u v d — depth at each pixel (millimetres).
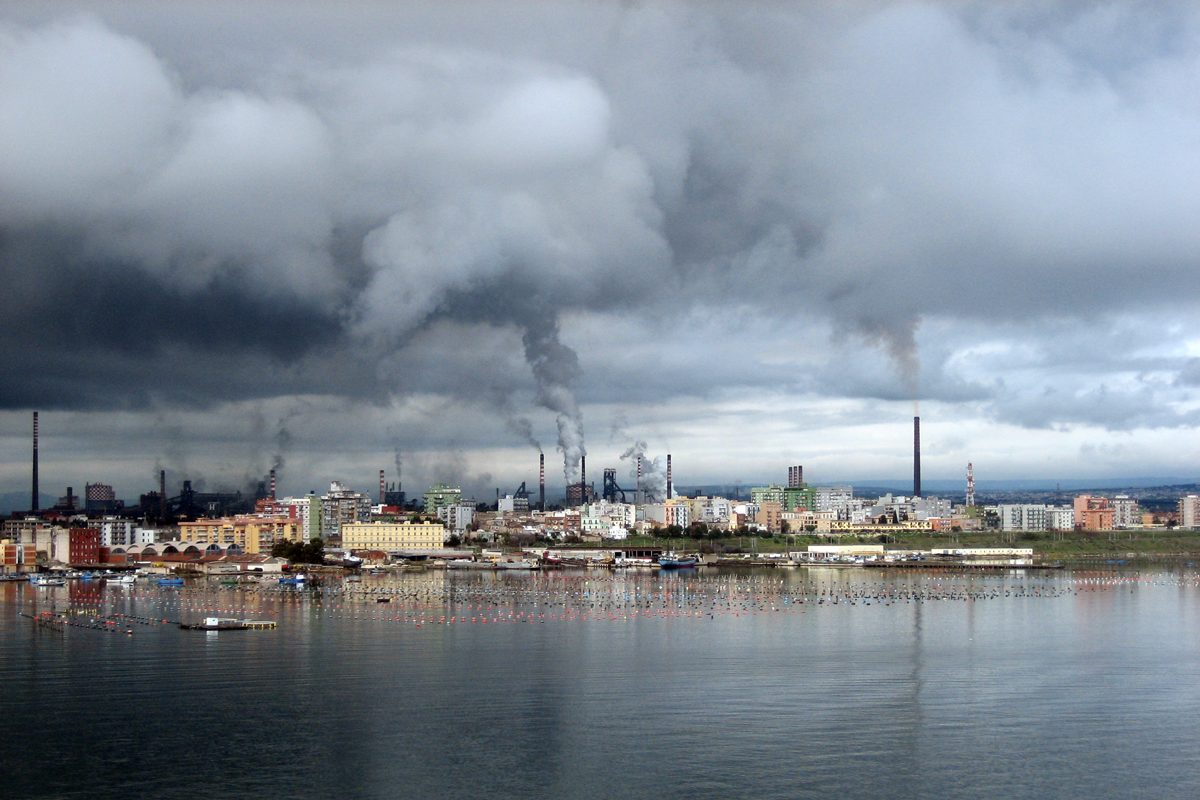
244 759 152250
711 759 151750
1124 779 144125
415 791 139375
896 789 139875
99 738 162125
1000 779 143625
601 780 143250
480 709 180250
